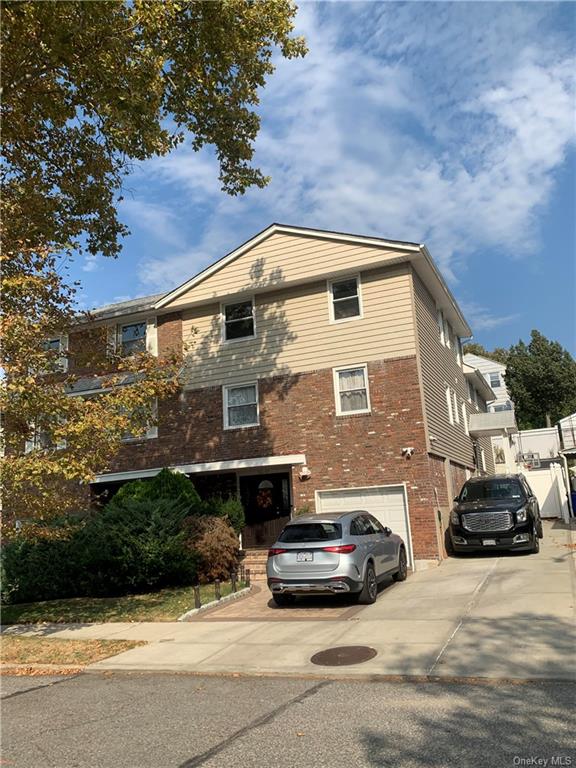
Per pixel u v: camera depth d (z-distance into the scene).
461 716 5.08
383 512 15.73
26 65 10.98
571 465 33.53
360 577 10.33
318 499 16.48
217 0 11.14
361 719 5.19
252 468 17.89
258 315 18.28
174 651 8.52
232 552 15.01
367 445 16.11
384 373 16.27
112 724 5.61
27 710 6.34
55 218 13.16
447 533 16.56
